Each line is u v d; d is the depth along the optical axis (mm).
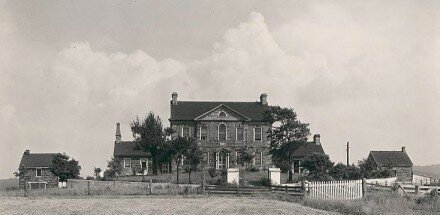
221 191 42688
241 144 80125
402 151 97688
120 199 37875
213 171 68375
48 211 29859
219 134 80312
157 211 29672
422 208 31078
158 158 79562
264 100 85562
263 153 80188
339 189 39344
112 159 83000
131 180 67812
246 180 64562
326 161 64875
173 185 52406
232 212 29047
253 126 80875
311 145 87062
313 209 31094
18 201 36188
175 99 84250
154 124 79062
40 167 87000
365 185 39969
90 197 40250
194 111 82938
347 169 65312
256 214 28203
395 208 30297
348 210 30047
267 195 40344
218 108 80562
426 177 95312
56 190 47625
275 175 57719
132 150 86500
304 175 68438
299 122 73875
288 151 73750
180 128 81062
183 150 68062
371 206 31141
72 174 82812
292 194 39562
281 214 28219
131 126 80375
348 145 83625
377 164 89812
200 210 30062
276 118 74625
